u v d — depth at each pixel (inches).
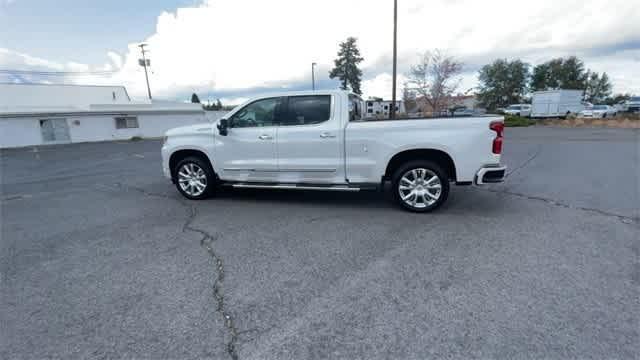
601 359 75.8
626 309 93.7
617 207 188.9
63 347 84.1
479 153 171.8
